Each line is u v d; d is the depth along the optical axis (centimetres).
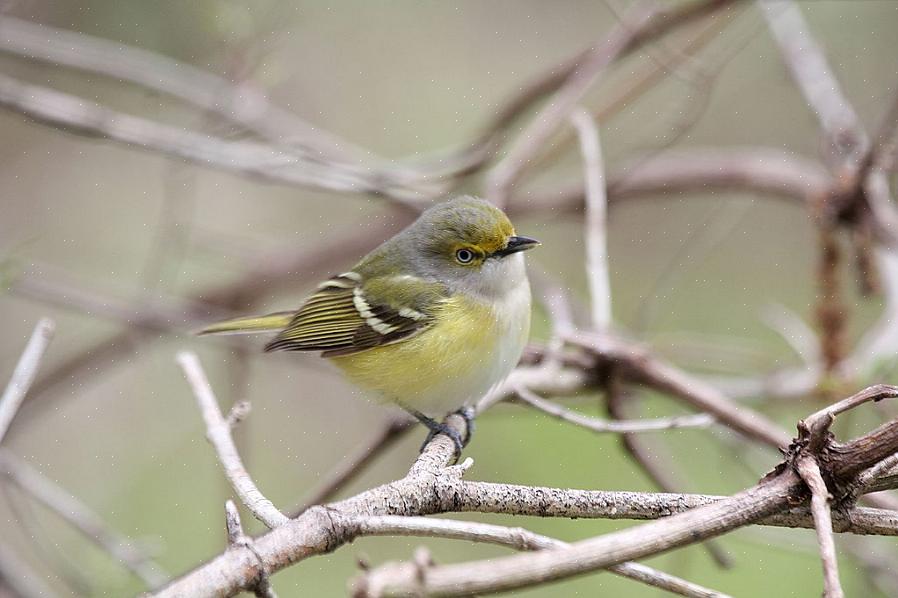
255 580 459
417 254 1025
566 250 1523
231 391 1340
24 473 912
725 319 1402
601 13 1529
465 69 1509
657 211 1465
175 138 1088
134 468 1309
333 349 1038
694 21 1199
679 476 1121
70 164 1455
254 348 1294
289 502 1308
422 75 1498
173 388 1388
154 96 1197
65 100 1073
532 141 1185
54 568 910
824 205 1037
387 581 368
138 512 1261
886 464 474
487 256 984
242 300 1440
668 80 1480
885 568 917
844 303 1030
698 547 998
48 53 1147
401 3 1485
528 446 1210
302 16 1334
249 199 1562
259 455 1346
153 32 1221
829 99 1167
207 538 1241
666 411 1208
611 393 980
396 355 989
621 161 1423
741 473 1131
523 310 993
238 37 1184
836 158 1135
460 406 998
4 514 1188
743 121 1477
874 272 1030
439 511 547
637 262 1449
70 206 1448
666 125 1308
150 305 1252
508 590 387
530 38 1519
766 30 1445
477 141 1232
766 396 1055
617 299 1428
